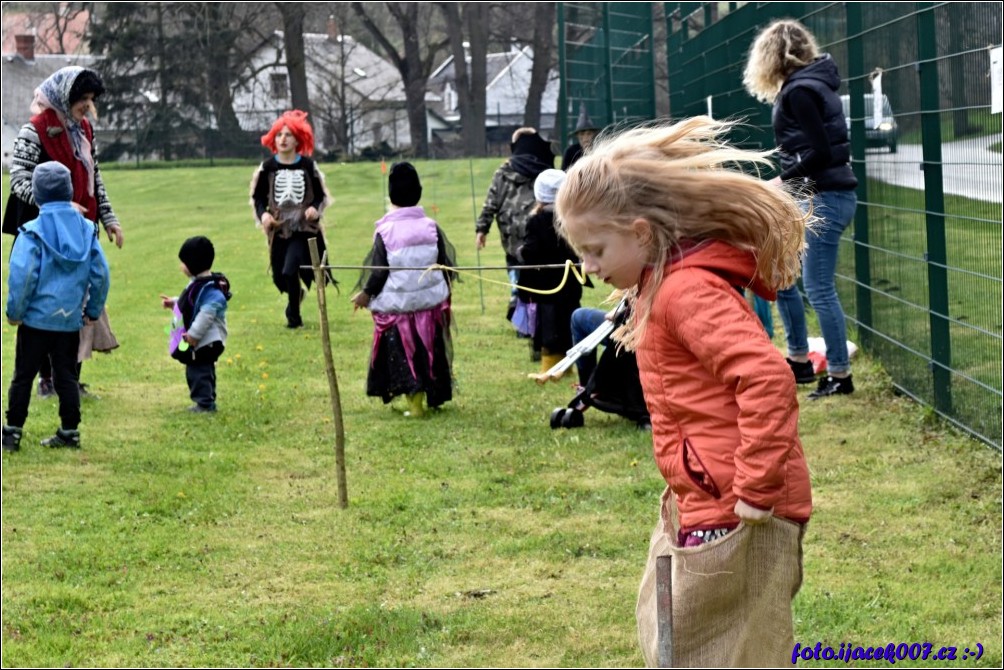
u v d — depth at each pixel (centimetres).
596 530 643
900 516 642
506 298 1561
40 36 6675
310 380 1075
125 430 895
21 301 811
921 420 811
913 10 830
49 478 773
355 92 6306
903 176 866
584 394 855
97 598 575
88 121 974
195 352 941
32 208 934
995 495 662
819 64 828
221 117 5591
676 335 329
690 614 338
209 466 795
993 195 702
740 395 317
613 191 332
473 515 678
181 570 610
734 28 1386
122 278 1923
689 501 340
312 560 618
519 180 1130
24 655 512
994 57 685
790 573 334
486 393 985
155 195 4072
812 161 823
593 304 1391
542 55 5756
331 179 4206
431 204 3083
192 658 507
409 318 898
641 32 2108
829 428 815
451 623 532
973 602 534
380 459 800
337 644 516
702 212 329
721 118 1471
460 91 5894
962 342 770
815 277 873
